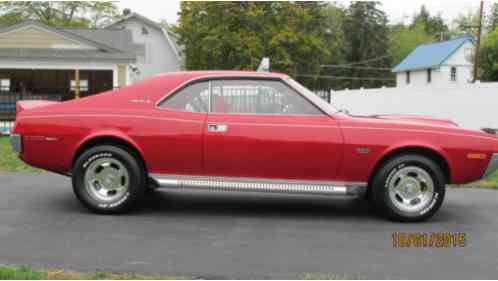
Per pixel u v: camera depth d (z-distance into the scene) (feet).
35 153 19.62
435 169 19.11
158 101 19.52
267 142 18.93
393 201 19.34
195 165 19.29
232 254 15.24
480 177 19.53
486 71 117.50
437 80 158.20
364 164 19.03
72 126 19.39
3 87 78.43
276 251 15.62
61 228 17.83
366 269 14.12
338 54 222.89
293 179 19.27
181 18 157.99
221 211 20.93
